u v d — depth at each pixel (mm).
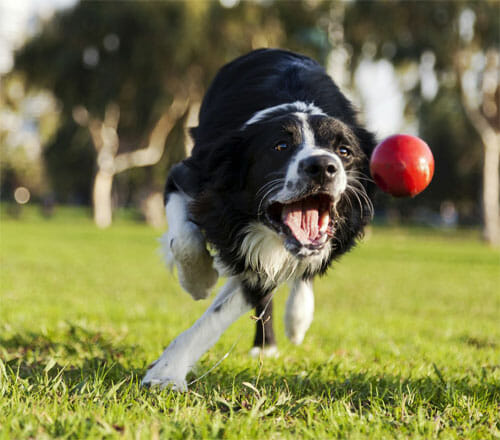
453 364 1479
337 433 1083
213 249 1337
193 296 1391
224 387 1244
